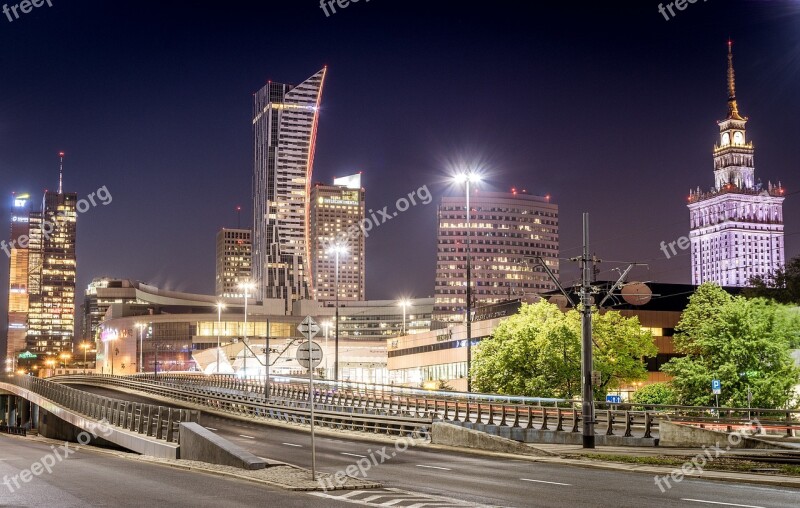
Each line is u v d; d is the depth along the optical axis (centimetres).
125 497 2139
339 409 6134
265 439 4841
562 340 6338
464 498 2136
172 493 2212
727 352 5791
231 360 15838
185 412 3475
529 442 4234
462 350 11181
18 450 4381
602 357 6400
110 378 12238
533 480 2609
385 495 2172
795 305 6178
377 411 5612
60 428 6606
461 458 3519
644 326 8688
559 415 4150
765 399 5666
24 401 10562
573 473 2847
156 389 9981
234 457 2812
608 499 2106
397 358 13788
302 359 2458
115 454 3853
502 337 6756
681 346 6469
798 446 3622
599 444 4034
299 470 2664
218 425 6178
